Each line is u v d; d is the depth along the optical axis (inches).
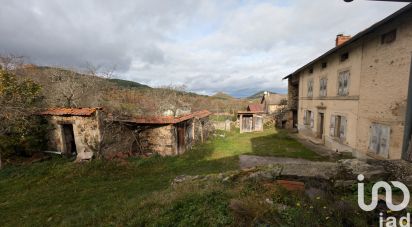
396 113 271.3
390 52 281.1
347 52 393.1
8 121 323.9
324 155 412.8
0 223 183.0
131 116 412.2
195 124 559.5
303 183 154.6
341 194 139.9
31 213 197.9
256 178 176.6
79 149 367.6
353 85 371.2
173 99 860.0
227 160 392.2
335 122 439.8
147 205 162.4
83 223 159.2
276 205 126.6
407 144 217.9
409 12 248.2
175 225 125.6
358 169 158.6
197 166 355.9
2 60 410.6
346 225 104.8
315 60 498.6
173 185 225.8
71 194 239.3
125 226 135.9
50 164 322.7
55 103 499.8
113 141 380.8
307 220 107.0
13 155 335.3
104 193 240.2
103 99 630.5
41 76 529.0
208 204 142.1
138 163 349.7
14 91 349.4
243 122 790.5
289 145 514.3
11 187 256.7
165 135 417.4
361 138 347.3
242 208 124.6
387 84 287.1
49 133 379.2
